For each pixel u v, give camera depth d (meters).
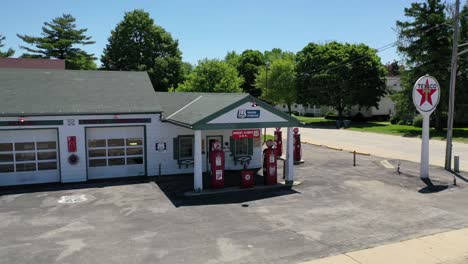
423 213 12.18
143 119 18.12
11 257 8.84
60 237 10.11
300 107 81.38
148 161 18.42
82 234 10.34
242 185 15.38
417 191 15.12
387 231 10.48
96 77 20.62
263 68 67.94
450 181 16.80
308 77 56.62
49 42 57.12
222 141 19.73
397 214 12.08
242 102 15.21
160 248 9.33
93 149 17.73
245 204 13.32
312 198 14.10
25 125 16.25
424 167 17.52
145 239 9.93
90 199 14.07
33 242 9.77
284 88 59.62
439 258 8.70
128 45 55.84
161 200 13.88
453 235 10.14
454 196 14.35
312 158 23.92
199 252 9.07
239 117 15.20
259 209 12.68
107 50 57.56
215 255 8.89
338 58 53.66
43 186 16.30
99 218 11.75
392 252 9.02
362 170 19.64
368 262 8.48
